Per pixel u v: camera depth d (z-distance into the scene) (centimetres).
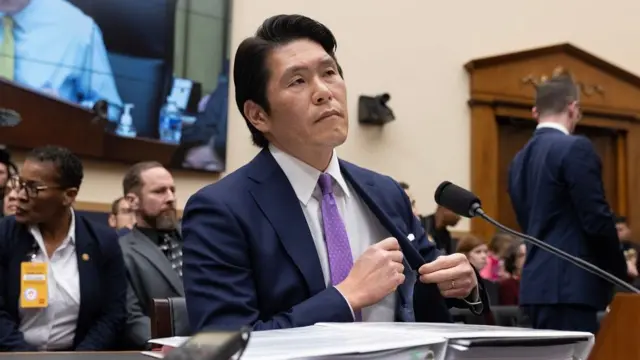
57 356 125
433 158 693
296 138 138
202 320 126
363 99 661
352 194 148
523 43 741
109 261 287
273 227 135
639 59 791
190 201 140
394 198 154
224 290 128
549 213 272
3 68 498
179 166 568
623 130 774
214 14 591
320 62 138
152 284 302
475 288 137
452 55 710
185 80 574
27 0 509
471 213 144
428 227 550
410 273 141
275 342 84
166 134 564
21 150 506
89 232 287
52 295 272
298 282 132
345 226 143
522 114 728
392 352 79
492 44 727
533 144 290
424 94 695
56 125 516
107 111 538
